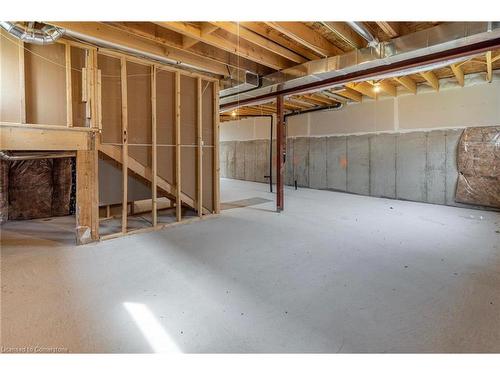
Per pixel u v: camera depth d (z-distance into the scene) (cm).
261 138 984
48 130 307
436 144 585
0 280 241
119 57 356
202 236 372
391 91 622
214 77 471
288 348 159
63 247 325
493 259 285
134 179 429
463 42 281
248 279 245
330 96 665
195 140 457
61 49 315
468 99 539
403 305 202
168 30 351
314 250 316
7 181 436
